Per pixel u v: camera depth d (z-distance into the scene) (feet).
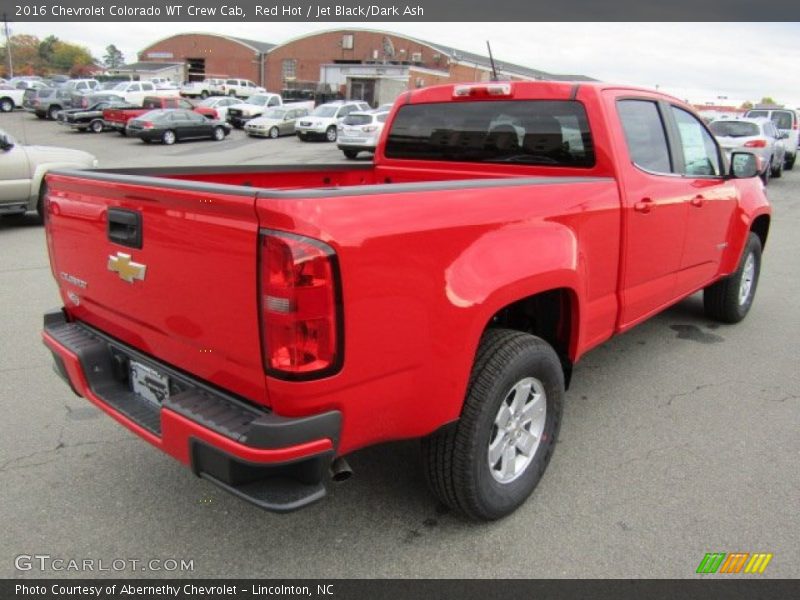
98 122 103.81
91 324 10.08
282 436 7.00
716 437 12.58
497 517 9.78
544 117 12.40
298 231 6.67
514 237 9.04
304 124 97.14
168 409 7.78
